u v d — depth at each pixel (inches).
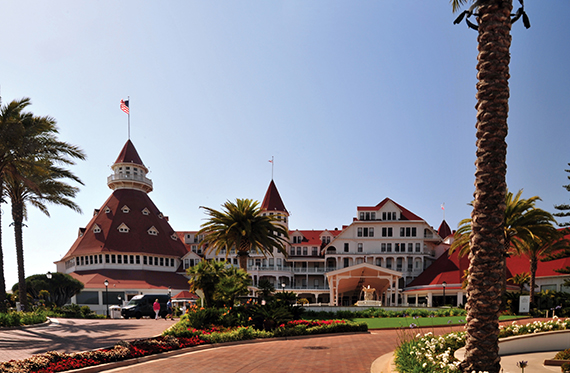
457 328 939.3
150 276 2741.1
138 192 3186.5
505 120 343.9
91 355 494.3
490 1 350.0
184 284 2815.0
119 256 2768.2
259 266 2913.4
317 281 3046.3
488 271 330.0
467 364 331.0
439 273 2271.2
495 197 335.6
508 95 346.9
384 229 2837.1
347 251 2859.3
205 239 1504.7
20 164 1164.5
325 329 909.2
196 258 3048.7
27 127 1163.3
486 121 343.3
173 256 2984.7
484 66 348.8
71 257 2918.3
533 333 570.3
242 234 1378.0
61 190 1317.7
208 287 988.6
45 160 1258.0
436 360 390.3
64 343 677.3
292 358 542.3
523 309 615.5
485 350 325.1
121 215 2970.0
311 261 3080.7
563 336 570.9
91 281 2522.1
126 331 874.1
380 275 2049.7
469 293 338.6
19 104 1149.7
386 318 1354.6
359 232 2869.1
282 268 2920.8
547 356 516.1
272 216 1512.1
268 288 1095.6
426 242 2869.1
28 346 644.7
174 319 1299.2
